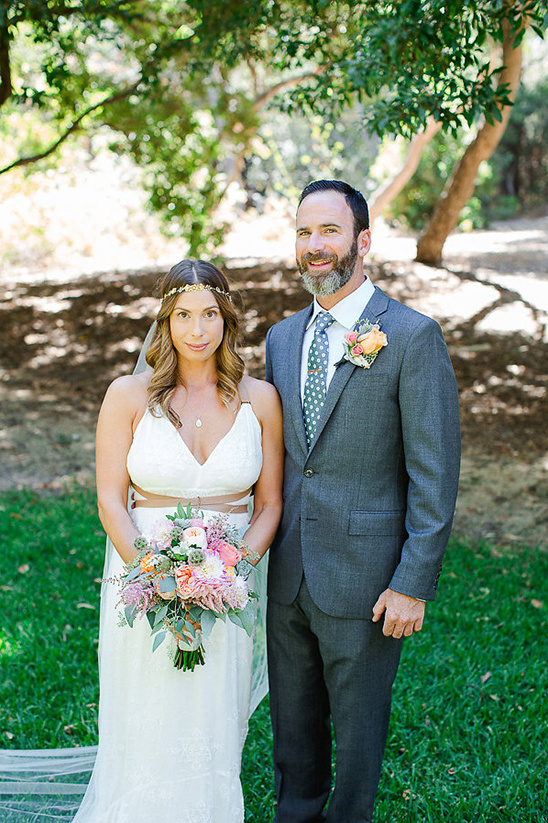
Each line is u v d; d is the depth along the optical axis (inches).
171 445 94.5
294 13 237.3
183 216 393.7
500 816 109.2
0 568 186.9
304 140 778.2
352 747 97.1
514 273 536.4
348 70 188.5
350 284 95.6
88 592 175.6
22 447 280.8
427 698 138.3
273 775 121.3
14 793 112.6
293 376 98.3
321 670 103.7
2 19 228.5
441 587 180.1
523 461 271.0
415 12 162.1
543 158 1226.0
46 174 559.8
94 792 100.5
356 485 94.5
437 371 91.6
